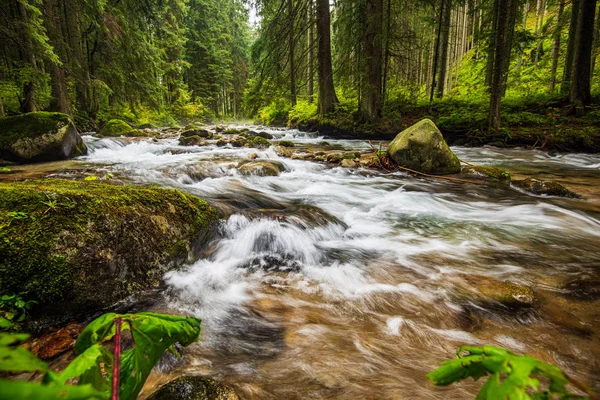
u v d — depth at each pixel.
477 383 1.82
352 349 2.12
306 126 18.98
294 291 2.84
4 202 2.40
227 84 47.84
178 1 27.94
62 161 8.09
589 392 0.48
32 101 12.59
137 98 19.38
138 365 0.69
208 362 1.99
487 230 4.36
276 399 1.72
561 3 19.09
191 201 3.65
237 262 3.39
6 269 2.12
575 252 3.67
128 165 7.47
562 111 12.95
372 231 4.32
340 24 17.22
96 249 2.49
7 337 0.37
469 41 34.53
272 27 16.03
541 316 2.46
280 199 5.44
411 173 7.69
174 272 3.04
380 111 15.55
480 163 9.21
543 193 6.11
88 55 17.67
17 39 10.59
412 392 1.76
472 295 2.69
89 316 2.40
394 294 2.77
